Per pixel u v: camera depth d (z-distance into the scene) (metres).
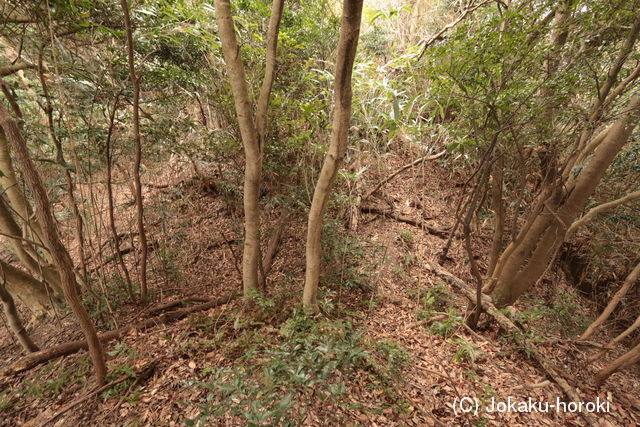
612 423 2.16
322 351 2.06
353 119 4.01
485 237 4.66
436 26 5.06
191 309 3.31
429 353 2.69
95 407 2.12
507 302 3.32
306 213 3.77
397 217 5.10
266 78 2.34
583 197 2.65
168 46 2.92
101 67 2.58
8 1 2.06
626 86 2.02
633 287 3.85
